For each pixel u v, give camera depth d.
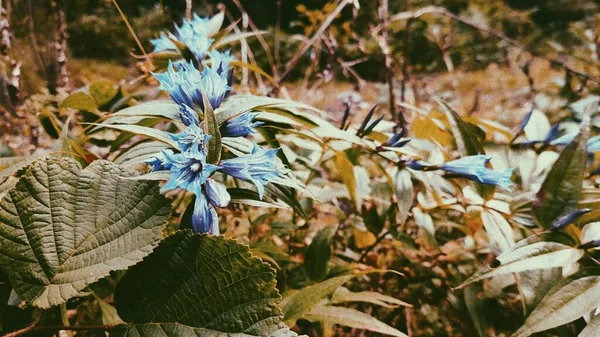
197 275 0.26
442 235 0.62
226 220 0.58
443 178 0.45
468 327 0.52
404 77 0.71
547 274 0.41
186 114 0.32
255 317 0.25
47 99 0.63
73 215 0.27
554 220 0.39
